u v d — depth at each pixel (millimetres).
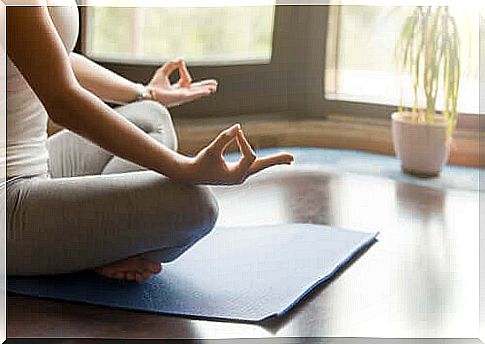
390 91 2404
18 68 1277
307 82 2473
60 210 1342
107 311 1305
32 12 1245
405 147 2199
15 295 1355
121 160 1595
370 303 1364
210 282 1418
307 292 1386
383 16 2389
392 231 1745
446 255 1610
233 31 2451
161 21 2389
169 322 1273
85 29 2258
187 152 2344
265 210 1871
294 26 2459
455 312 1338
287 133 2465
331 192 2035
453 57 2145
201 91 1911
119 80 1807
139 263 1394
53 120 1295
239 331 1248
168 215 1311
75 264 1382
